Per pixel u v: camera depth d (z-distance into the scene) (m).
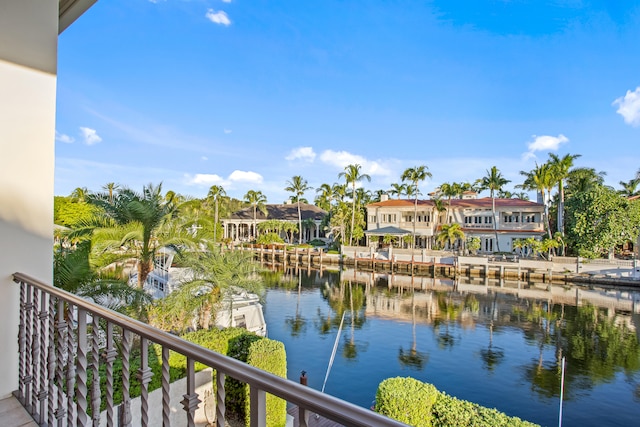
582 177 39.69
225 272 13.64
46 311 2.50
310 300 27.09
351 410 0.80
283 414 7.15
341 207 51.97
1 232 2.98
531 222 43.81
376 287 32.06
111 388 1.66
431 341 18.50
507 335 19.53
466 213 47.06
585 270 33.94
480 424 6.68
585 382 14.33
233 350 8.98
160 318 11.77
